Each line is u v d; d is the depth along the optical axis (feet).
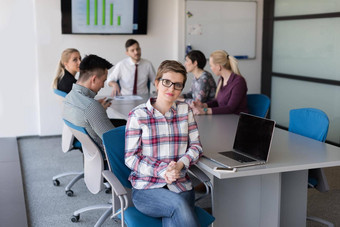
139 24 21.61
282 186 9.95
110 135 8.77
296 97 21.54
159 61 22.58
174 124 8.42
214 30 22.72
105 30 21.22
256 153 8.39
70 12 20.56
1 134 21.04
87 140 10.05
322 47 19.61
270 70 23.21
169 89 8.20
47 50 20.72
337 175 15.75
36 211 12.68
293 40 21.43
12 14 20.17
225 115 13.55
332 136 19.53
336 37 18.78
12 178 15.38
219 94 14.62
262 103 14.82
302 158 8.48
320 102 20.01
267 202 9.46
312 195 13.82
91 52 21.40
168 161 8.32
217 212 9.63
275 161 8.30
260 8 23.29
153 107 8.31
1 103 20.75
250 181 9.64
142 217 8.09
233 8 22.84
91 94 10.70
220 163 8.15
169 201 7.80
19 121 21.13
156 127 8.27
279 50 22.50
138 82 18.80
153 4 21.93
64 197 13.82
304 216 10.23
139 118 8.25
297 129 11.35
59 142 20.53
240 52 23.40
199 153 8.39
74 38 21.03
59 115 21.35
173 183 8.21
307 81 20.65
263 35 23.45
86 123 10.27
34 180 15.37
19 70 20.68
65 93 13.43
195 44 22.58
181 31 22.25
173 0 22.21
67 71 14.71
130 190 8.93
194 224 7.47
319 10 19.61
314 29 20.01
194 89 15.72
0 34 20.17
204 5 22.34
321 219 11.39
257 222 9.82
